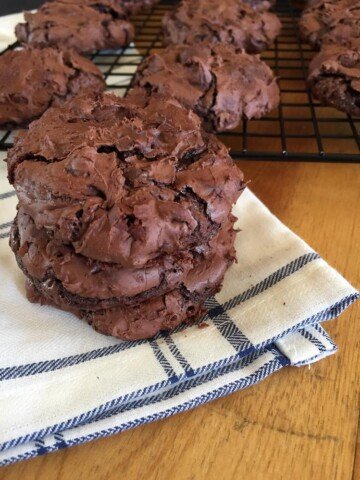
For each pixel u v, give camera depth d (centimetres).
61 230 11
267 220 15
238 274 14
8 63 21
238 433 11
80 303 12
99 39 25
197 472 11
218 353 12
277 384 12
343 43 22
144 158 12
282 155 17
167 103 14
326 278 13
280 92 21
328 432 11
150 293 12
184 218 11
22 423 11
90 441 11
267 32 25
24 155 13
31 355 12
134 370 12
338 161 17
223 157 13
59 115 14
